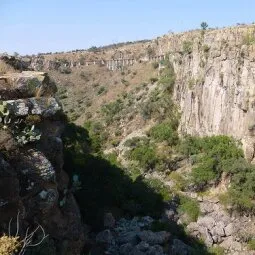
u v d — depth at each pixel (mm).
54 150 24812
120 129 88062
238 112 64062
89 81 123562
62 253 23297
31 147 23188
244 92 62500
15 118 23062
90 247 36094
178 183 63000
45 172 22500
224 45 67688
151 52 112500
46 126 24844
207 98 70750
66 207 25766
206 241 51969
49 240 22125
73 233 25172
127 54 123875
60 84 123938
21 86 24453
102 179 52469
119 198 52219
